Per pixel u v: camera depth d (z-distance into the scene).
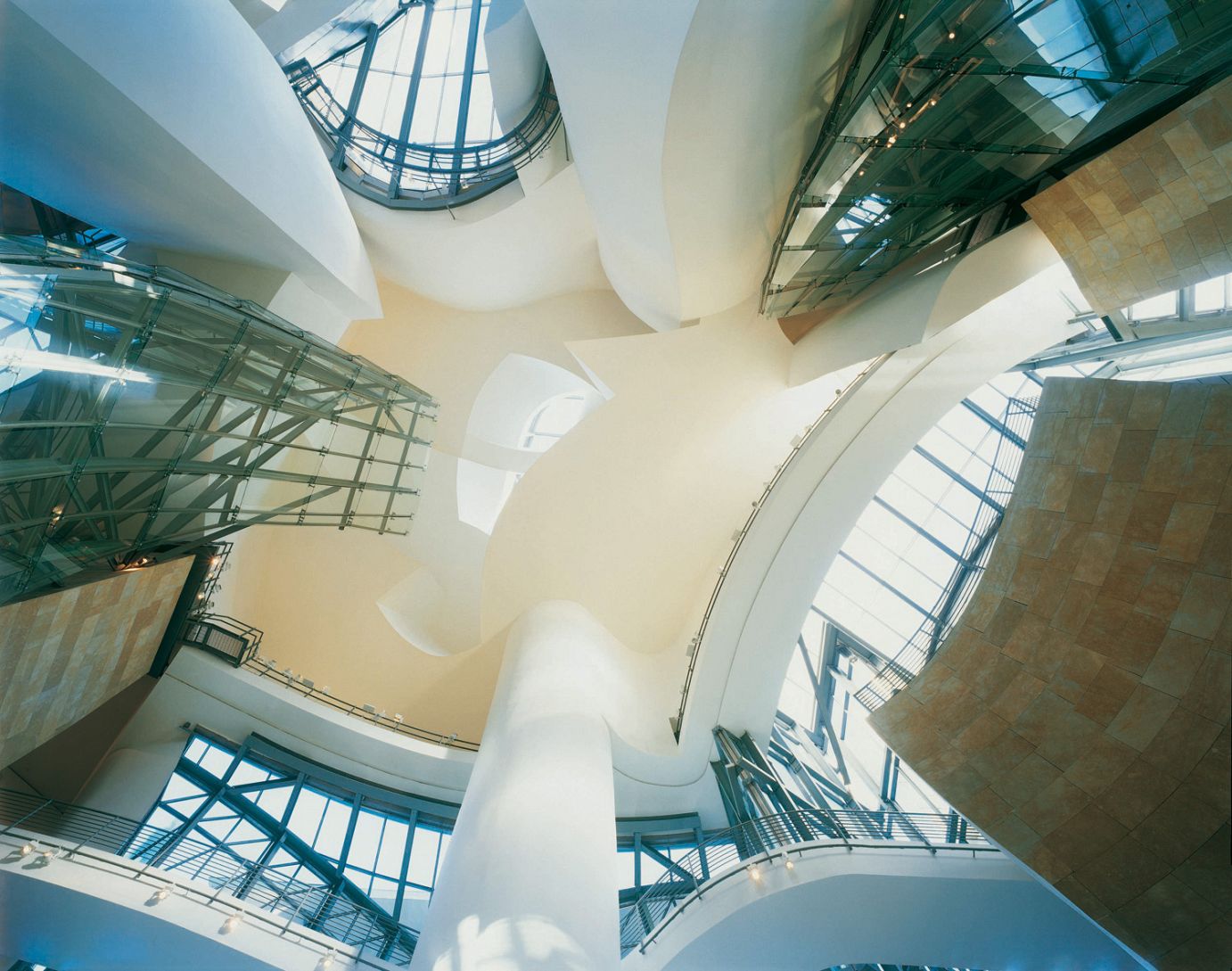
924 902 10.27
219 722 14.91
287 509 11.33
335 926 12.22
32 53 6.93
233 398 9.30
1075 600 8.61
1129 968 10.20
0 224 9.83
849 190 7.92
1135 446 8.44
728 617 14.95
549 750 10.46
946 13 5.38
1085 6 5.46
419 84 17.52
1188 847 7.11
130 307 7.34
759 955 10.68
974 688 9.22
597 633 17.03
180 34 8.78
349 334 19.38
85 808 11.57
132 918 9.13
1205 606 7.57
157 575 11.02
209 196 9.91
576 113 8.70
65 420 6.70
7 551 6.68
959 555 16.39
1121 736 7.82
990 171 8.02
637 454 16.89
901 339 10.27
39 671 8.77
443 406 19.58
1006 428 15.46
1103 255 7.96
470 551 18.59
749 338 14.91
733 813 14.16
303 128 13.05
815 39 7.58
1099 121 7.00
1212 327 9.20
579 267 18.28
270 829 14.07
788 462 13.70
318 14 14.93
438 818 15.23
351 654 18.28
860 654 18.86
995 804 8.41
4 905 9.11
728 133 7.90
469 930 7.12
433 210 17.27
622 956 11.34
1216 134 6.64
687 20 5.87
